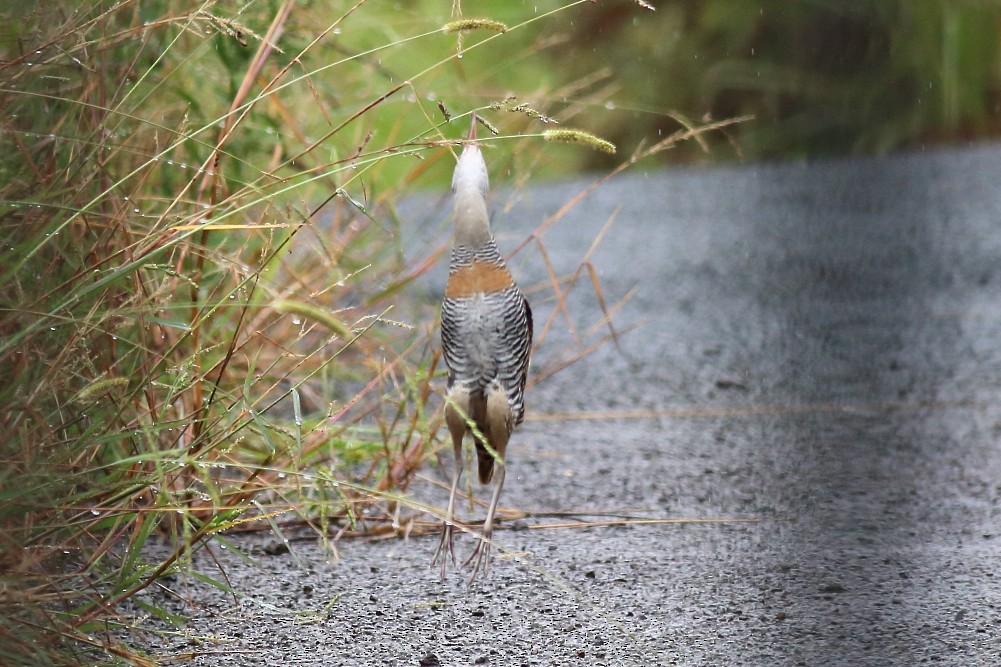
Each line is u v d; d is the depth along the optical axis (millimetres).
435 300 13812
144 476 7262
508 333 7023
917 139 25641
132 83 8664
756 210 21344
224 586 7016
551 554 8164
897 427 10945
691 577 7730
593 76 12492
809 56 26000
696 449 10531
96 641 6242
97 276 7195
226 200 7441
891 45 25672
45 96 7051
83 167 7359
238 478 8883
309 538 8445
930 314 14906
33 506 6387
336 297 11375
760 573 7758
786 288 16469
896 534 8414
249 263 10070
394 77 11805
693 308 15695
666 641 6812
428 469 9992
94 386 6711
